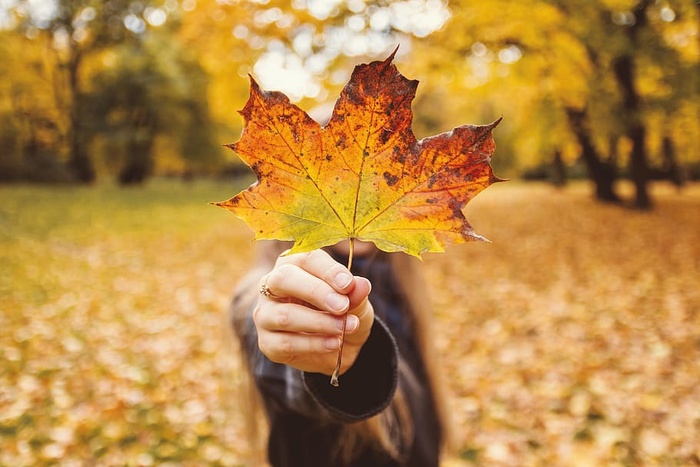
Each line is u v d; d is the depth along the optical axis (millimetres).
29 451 3641
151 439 3816
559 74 10453
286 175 671
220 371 4906
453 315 6375
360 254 1882
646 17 9375
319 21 8500
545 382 4461
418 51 9781
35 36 28797
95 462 3576
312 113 1674
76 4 28031
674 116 10758
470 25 9086
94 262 9859
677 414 3852
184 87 29562
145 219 16438
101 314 6594
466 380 4570
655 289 7184
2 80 28516
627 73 10633
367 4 8289
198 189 31781
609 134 11430
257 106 664
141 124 31734
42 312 6559
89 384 4613
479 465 3479
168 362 5113
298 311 750
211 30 9148
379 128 665
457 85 11305
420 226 672
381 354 1117
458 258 9891
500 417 3961
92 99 30250
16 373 4762
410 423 1731
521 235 12773
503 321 6094
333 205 683
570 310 6383
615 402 4055
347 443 1481
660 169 31797
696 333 5344
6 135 29984
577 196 23359
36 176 29594
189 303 7184
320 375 1091
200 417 4078
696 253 9516
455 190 667
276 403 1340
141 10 28875
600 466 3375
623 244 10875
